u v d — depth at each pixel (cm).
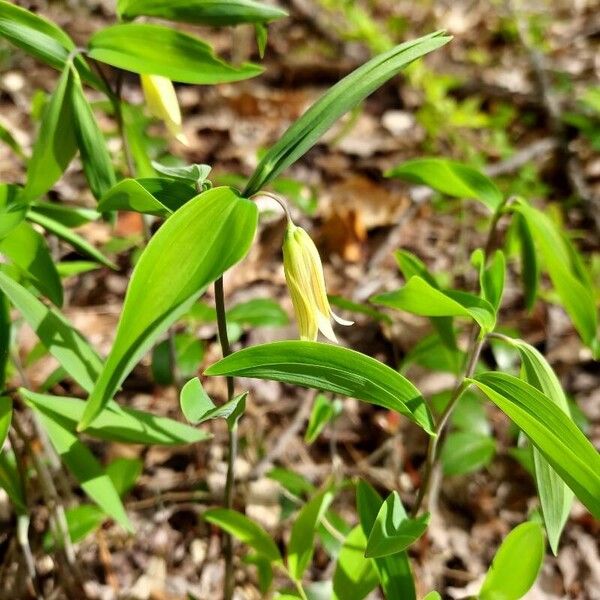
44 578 28
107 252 36
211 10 19
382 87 65
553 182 55
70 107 19
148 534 30
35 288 23
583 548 32
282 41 72
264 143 59
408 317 42
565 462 16
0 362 20
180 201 17
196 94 63
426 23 81
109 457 33
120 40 19
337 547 26
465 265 47
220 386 37
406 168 24
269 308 33
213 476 33
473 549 32
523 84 68
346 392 17
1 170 47
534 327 43
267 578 25
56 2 68
